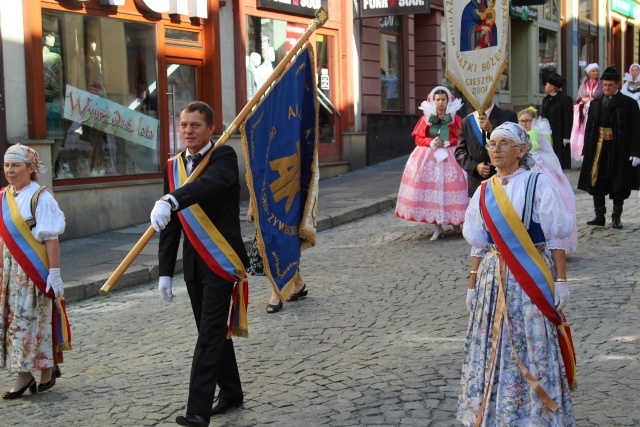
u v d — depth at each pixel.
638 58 37.97
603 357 5.57
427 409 4.80
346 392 5.16
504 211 3.92
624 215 11.41
